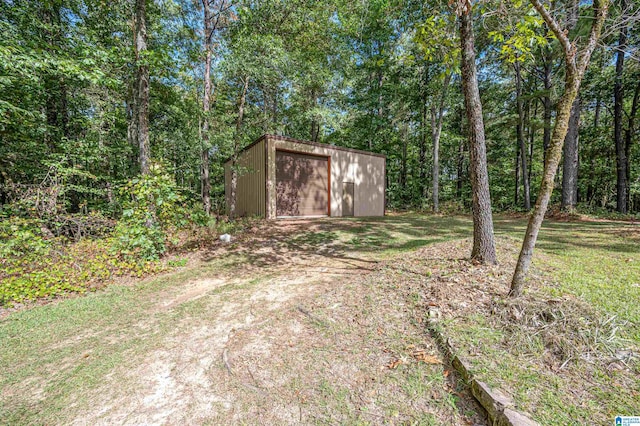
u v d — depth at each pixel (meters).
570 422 1.39
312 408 1.79
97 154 8.52
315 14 10.40
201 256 5.99
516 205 16.47
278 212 11.29
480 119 3.67
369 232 7.85
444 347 2.15
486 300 2.66
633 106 12.09
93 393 2.06
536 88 15.27
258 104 12.41
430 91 15.07
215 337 2.76
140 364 2.38
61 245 5.35
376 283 3.54
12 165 6.96
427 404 1.74
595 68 11.07
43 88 7.40
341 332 2.60
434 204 14.75
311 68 10.92
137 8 6.20
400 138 19.30
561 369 1.79
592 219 8.81
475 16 3.83
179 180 13.38
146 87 6.38
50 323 3.17
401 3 7.04
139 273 4.86
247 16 8.84
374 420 1.65
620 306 2.45
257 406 1.85
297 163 11.88
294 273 4.67
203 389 2.04
